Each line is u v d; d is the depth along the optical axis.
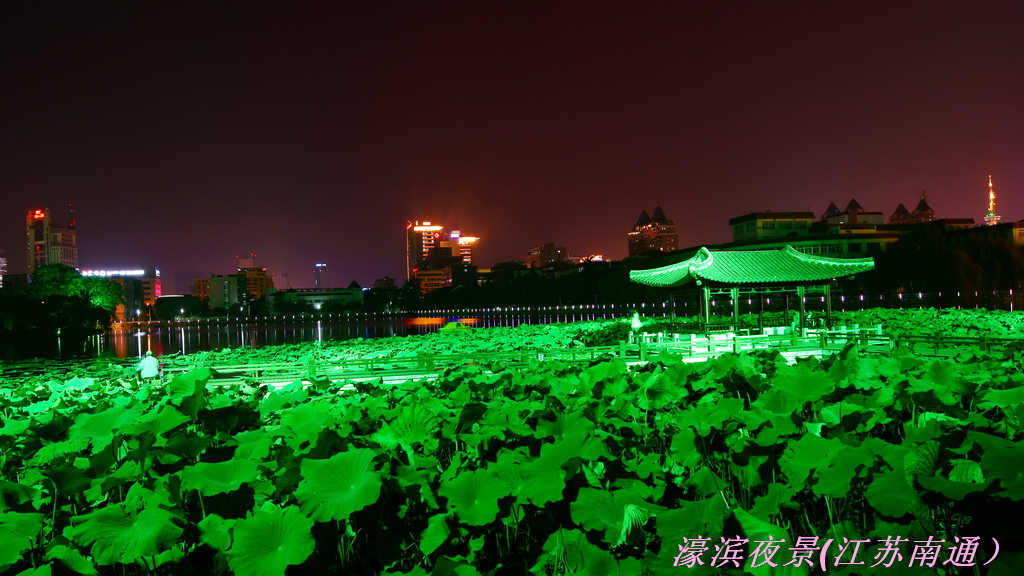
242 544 3.89
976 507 3.64
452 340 40.50
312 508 4.08
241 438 6.06
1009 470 3.53
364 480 4.22
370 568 4.59
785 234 116.31
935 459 4.20
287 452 5.53
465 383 8.78
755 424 5.54
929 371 7.16
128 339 115.75
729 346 29.64
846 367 7.60
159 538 4.12
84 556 4.32
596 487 4.56
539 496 4.36
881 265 81.38
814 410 6.14
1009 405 5.53
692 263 34.06
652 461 5.25
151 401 9.31
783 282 34.28
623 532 3.96
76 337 107.38
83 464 5.73
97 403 9.27
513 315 177.12
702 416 5.90
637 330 33.44
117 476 5.24
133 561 4.16
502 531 4.77
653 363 9.88
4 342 89.19
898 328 37.00
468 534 4.55
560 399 7.60
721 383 7.63
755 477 5.00
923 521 3.83
